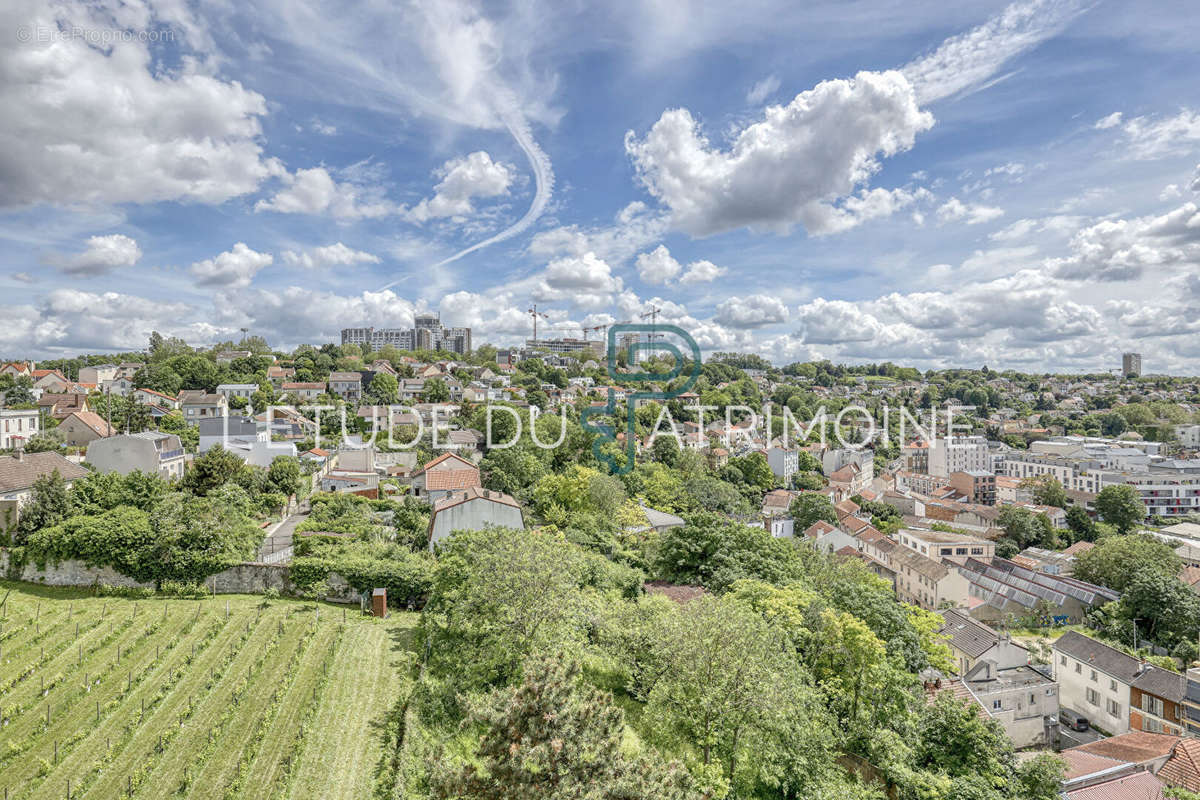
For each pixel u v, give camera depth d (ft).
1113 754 121.19
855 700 106.83
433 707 83.20
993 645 161.68
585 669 103.19
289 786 67.97
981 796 84.02
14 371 410.52
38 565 120.37
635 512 220.43
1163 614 206.80
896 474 520.01
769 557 152.76
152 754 71.97
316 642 101.65
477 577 96.22
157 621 105.09
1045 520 333.01
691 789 49.32
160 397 360.28
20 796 65.00
